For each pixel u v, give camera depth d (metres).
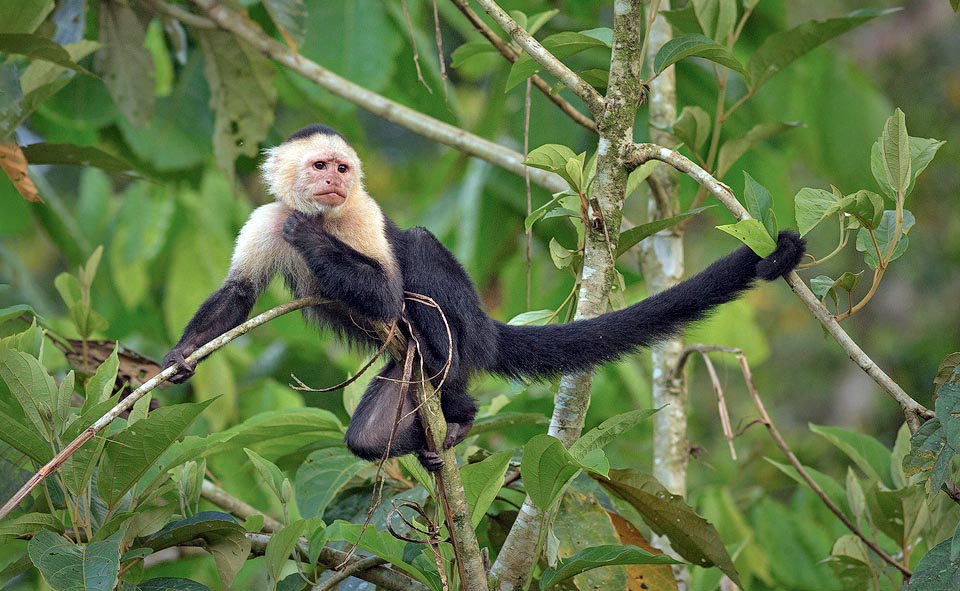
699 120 9.81
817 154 14.03
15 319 9.65
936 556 6.57
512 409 12.18
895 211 7.14
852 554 9.14
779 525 11.27
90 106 13.82
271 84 12.52
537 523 7.25
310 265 8.24
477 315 9.49
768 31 13.45
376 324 8.28
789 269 7.11
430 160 21.42
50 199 14.00
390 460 9.09
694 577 10.14
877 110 13.67
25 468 7.48
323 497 8.62
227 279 9.41
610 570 7.90
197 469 8.14
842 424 19.48
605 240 7.43
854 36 20.58
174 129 14.53
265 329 16.02
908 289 19.75
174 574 11.18
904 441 9.38
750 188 7.26
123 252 14.84
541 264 14.39
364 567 7.45
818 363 20.33
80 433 6.71
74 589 6.07
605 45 8.34
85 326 9.58
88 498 7.09
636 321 8.99
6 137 9.20
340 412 13.77
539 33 12.95
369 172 21.11
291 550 7.10
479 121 14.14
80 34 11.71
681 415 10.41
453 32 15.68
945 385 6.37
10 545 10.27
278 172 9.59
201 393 12.12
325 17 13.40
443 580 6.54
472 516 7.00
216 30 12.09
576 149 13.32
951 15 20.23
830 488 9.76
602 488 8.72
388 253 9.05
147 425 6.60
